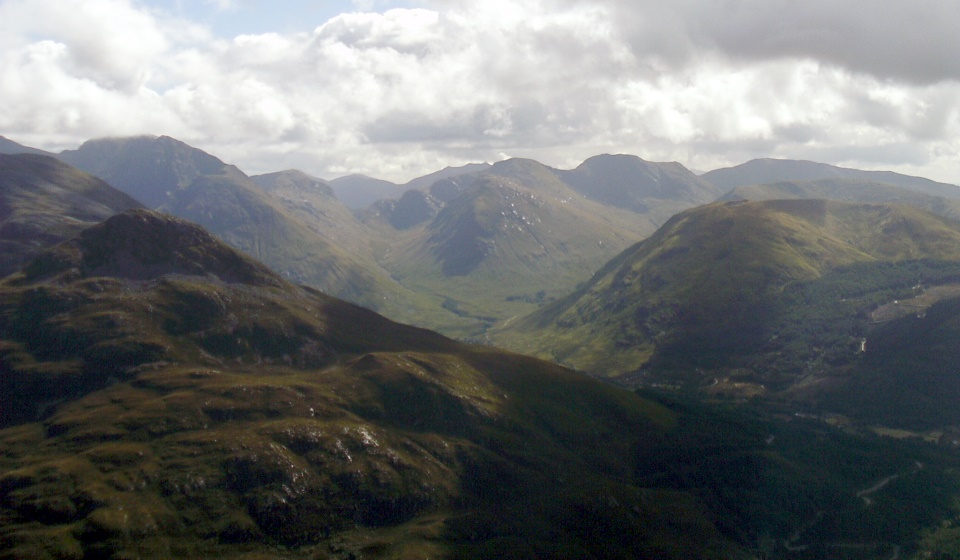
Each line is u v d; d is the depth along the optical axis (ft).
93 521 518.78
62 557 490.08
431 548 551.18
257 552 538.06
